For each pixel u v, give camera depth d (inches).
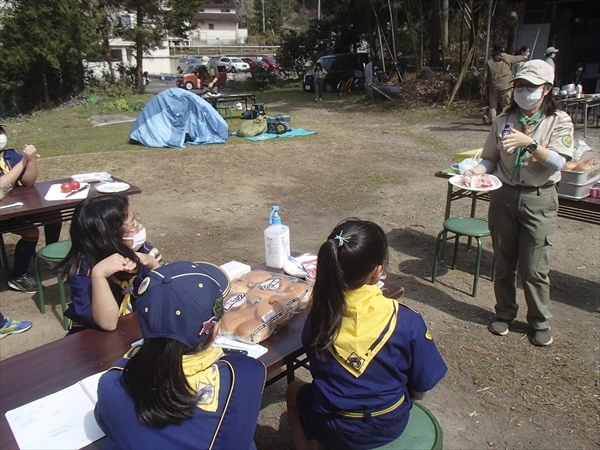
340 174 304.2
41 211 141.6
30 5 711.7
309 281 89.0
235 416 53.0
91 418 60.7
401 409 67.8
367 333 64.6
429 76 641.6
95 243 84.4
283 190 273.7
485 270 174.1
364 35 922.7
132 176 302.5
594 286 159.3
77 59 789.9
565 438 98.4
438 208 240.1
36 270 146.3
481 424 102.8
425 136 423.5
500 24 635.5
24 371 70.4
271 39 2349.9
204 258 186.2
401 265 178.2
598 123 400.2
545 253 119.9
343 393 66.2
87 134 471.5
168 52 1525.6
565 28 523.2
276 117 443.5
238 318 76.2
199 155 357.4
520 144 106.2
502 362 122.0
